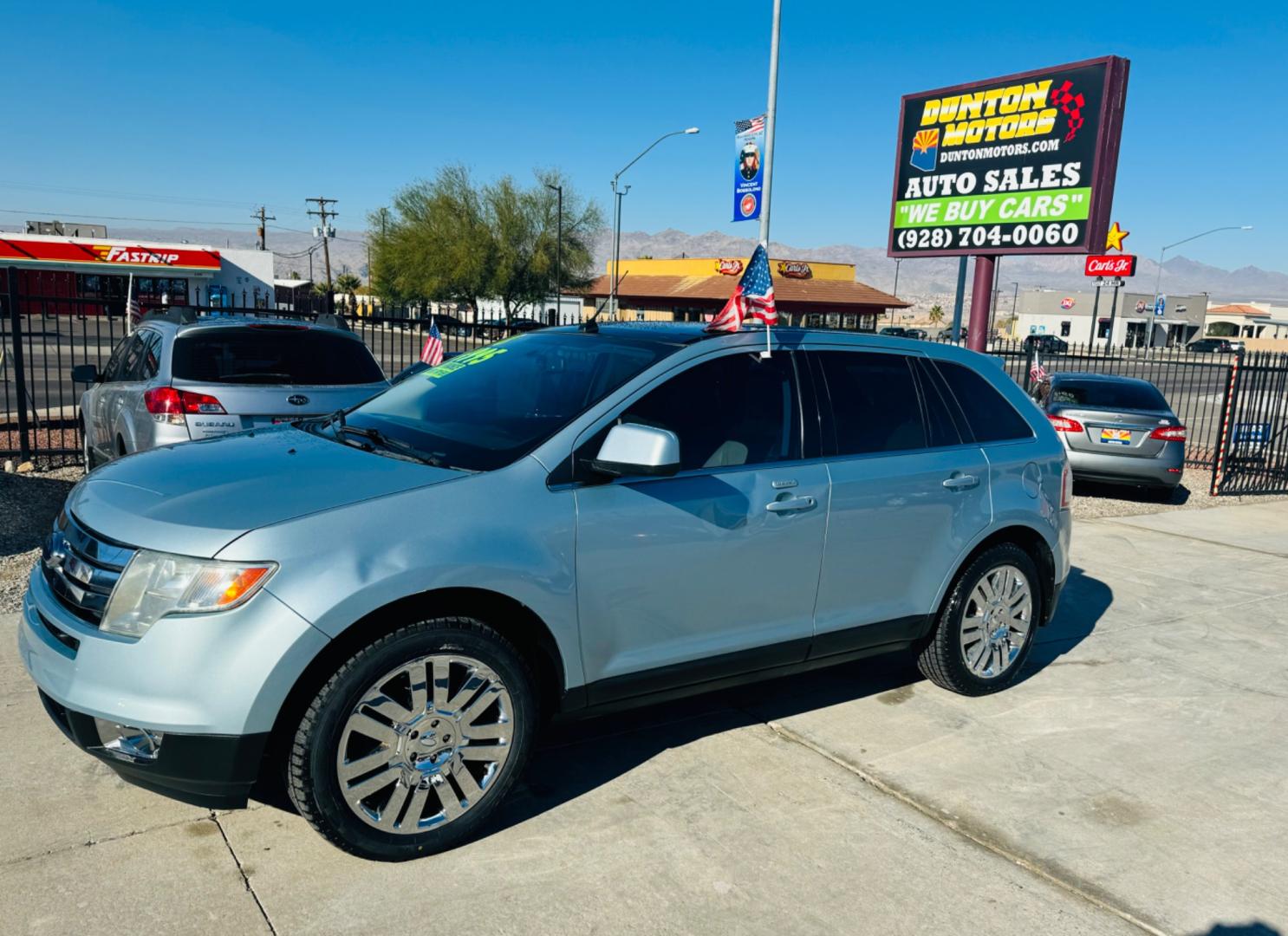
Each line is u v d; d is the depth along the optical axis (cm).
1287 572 797
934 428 463
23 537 677
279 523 299
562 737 424
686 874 320
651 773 391
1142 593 718
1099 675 537
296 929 281
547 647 342
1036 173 1125
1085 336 9000
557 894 306
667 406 379
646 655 369
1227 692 519
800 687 498
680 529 365
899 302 6612
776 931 293
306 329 685
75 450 1007
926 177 1266
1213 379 3594
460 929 285
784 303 6125
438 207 5503
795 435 412
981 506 465
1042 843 352
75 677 294
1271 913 316
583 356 407
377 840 311
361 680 299
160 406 621
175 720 284
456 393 414
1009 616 493
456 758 322
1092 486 1263
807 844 342
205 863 311
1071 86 1080
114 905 288
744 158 1828
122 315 1061
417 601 314
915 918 303
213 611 286
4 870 301
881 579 436
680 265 6875
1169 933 303
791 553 400
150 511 308
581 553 343
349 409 442
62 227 6159
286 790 361
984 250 1195
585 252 5688
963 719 463
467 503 325
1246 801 394
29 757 374
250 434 412
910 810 371
